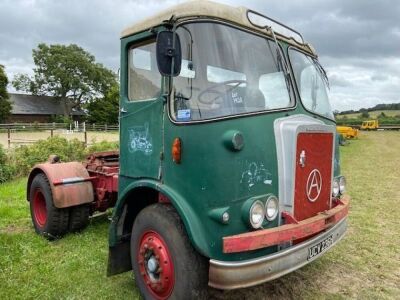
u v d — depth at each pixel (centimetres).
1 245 493
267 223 321
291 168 332
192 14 328
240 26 353
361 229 626
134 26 378
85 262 451
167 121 335
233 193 306
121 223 384
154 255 336
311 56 439
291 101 370
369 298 397
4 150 1090
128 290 388
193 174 313
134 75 382
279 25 397
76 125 4366
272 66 369
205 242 302
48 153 1106
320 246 347
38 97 7131
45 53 7175
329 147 379
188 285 311
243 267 293
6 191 830
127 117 383
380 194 906
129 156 381
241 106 332
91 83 7406
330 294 401
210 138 307
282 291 400
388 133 4934
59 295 375
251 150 316
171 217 329
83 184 516
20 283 397
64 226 517
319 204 366
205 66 329
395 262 491
